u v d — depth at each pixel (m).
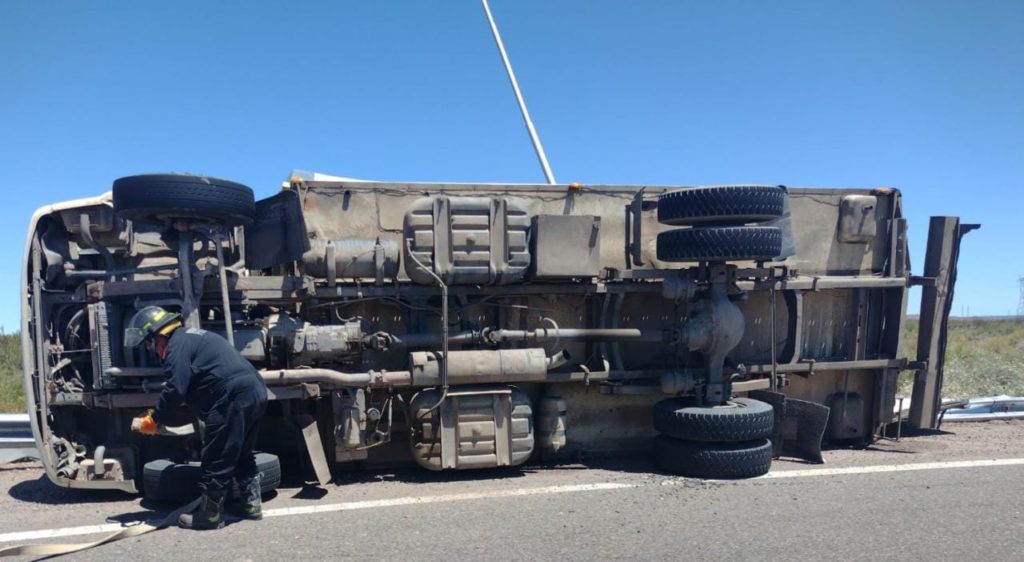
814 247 7.91
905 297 8.02
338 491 5.80
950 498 5.52
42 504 5.51
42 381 5.65
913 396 8.44
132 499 5.65
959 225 8.32
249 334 5.91
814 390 7.96
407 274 6.35
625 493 5.70
